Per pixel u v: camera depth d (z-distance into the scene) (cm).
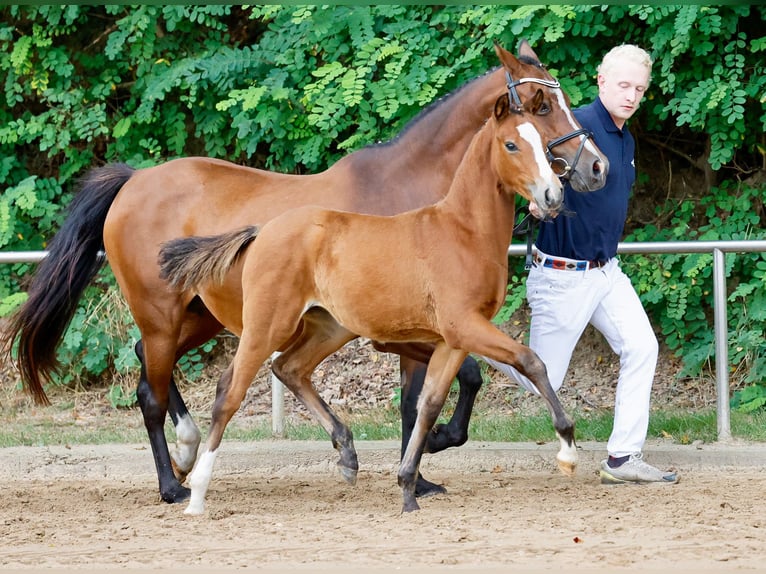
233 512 700
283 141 1243
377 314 666
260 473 899
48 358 845
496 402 1153
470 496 745
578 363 1209
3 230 1258
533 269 781
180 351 828
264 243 682
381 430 1005
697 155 1295
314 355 739
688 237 1209
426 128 751
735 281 1180
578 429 972
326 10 1190
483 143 653
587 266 763
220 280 705
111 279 1261
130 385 1209
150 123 1343
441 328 653
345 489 798
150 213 783
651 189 1321
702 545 554
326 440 956
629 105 747
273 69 1217
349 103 1132
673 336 1148
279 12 1230
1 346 958
